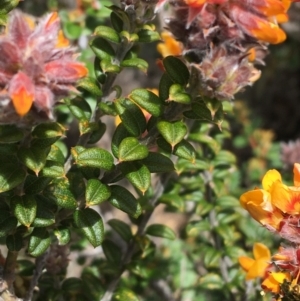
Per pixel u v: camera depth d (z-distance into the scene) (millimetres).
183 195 359
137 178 245
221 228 357
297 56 764
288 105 837
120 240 407
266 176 256
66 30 374
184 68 245
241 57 231
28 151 227
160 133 244
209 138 321
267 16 232
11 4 267
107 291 315
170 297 409
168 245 448
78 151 253
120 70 279
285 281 245
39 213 246
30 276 306
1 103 205
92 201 244
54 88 210
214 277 362
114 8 268
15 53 206
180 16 236
